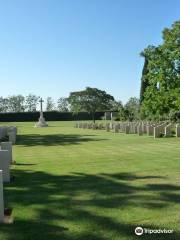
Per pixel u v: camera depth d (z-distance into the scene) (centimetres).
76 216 804
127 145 2364
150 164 1487
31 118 10056
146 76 3947
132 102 7600
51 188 1071
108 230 722
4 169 1162
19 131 4578
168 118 4619
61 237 696
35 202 916
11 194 1005
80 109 8694
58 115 10012
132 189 1037
